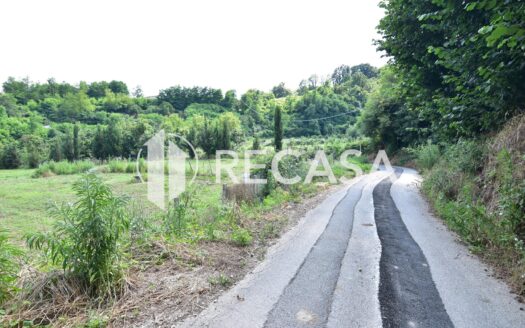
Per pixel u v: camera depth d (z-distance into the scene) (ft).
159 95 284.61
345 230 20.13
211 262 14.10
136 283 11.56
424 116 30.60
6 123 154.81
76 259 9.99
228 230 19.80
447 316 9.44
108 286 10.25
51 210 10.64
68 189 45.16
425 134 75.66
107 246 10.35
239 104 273.54
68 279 10.22
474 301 10.32
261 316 9.56
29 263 11.94
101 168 77.87
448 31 24.53
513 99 18.99
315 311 9.83
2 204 32.83
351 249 16.10
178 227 18.25
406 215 24.64
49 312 9.30
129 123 125.90
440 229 20.01
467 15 20.53
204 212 22.33
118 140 114.11
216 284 11.88
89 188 10.18
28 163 103.35
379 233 19.24
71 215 10.46
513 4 13.89
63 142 114.52
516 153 16.81
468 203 19.17
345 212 26.25
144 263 13.46
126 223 10.87
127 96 274.98
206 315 9.63
